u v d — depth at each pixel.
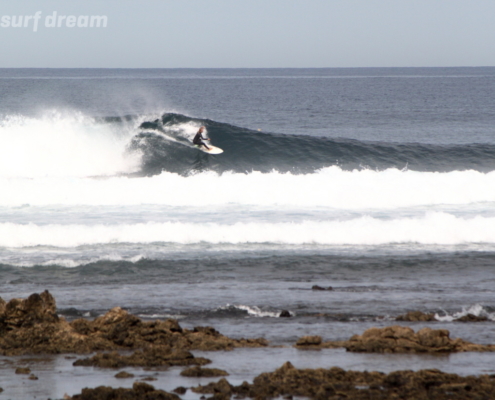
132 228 70.81
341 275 58.19
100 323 38.16
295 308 46.41
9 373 30.47
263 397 26.44
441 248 68.62
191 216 78.25
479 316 43.97
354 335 36.84
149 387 26.81
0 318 37.41
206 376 29.81
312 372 29.14
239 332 39.62
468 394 26.34
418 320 42.78
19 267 59.47
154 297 49.81
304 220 76.44
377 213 81.00
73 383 28.77
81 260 61.88
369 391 26.78
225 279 56.41
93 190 86.75
